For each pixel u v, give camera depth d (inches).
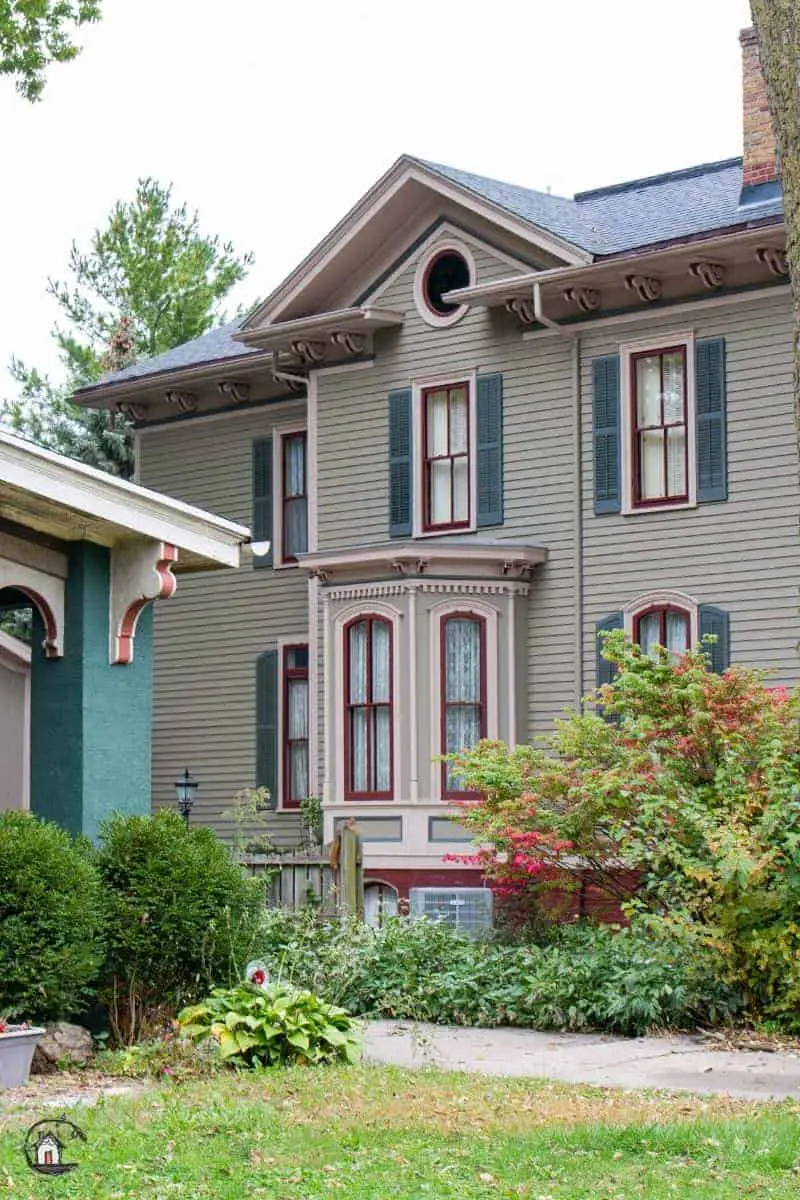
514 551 910.4
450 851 890.1
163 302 1755.7
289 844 1065.5
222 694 1121.4
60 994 444.8
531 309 927.7
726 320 868.6
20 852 445.7
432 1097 392.8
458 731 911.7
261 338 1027.9
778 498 846.5
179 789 1021.2
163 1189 305.6
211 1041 445.1
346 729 935.7
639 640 888.3
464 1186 306.5
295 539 1095.6
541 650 920.9
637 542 893.2
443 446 975.0
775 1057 469.1
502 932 643.5
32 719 527.5
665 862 574.9
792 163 417.1
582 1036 523.2
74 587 522.9
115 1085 424.5
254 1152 335.0
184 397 1145.4
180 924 474.6
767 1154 327.3
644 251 858.8
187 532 526.9
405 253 991.6
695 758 599.5
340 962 571.2
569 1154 332.8
